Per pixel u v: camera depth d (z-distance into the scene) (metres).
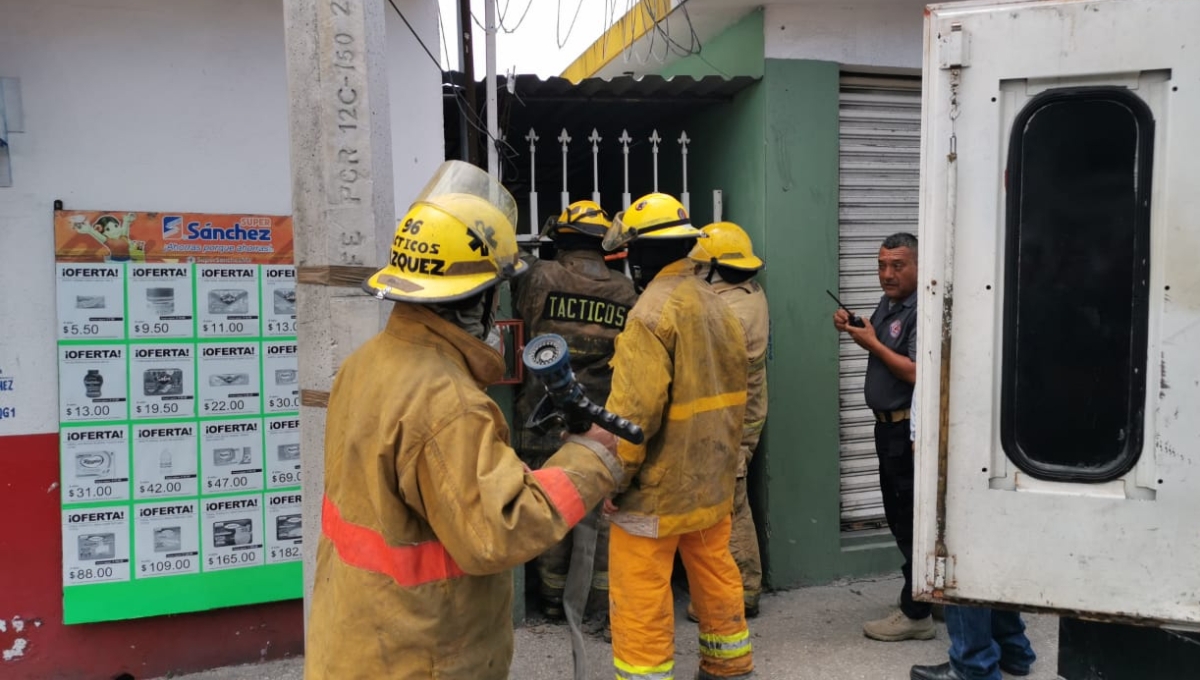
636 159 5.96
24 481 3.44
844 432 4.90
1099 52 2.01
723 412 3.27
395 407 1.80
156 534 3.58
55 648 3.51
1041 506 2.10
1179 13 1.95
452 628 1.86
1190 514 1.99
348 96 2.33
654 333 3.07
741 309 4.17
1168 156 1.98
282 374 3.71
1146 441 2.02
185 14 3.54
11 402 3.41
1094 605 2.07
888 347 3.89
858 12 4.70
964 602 2.17
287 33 2.34
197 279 3.59
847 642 4.05
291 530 3.74
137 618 3.58
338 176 2.33
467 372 1.93
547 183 6.60
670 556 3.23
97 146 3.46
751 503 4.78
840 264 4.83
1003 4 2.08
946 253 2.15
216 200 3.62
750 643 3.78
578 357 4.14
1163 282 1.99
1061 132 2.08
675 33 5.22
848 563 4.80
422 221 1.91
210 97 3.60
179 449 3.59
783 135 4.60
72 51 3.41
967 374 2.15
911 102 4.96
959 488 2.16
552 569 4.28
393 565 1.83
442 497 1.73
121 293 3.49
